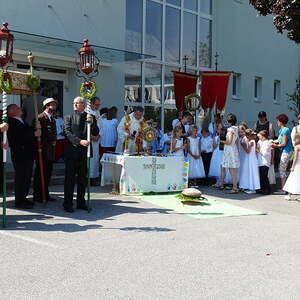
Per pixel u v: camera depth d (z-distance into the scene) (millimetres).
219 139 12039
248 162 11203
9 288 4699
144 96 15719
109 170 10586
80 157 8320
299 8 11117
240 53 19859
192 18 17828
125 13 14438
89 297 4527
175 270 5391
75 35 12914
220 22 18812
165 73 16641
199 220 8109
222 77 14312
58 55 12352
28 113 9703
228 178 11883
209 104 14453
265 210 9289
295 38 11742
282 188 11531
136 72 15469
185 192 9461
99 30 13555
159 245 6410
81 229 7109
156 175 10375
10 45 7109
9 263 5445
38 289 4688
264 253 6199
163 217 8195
